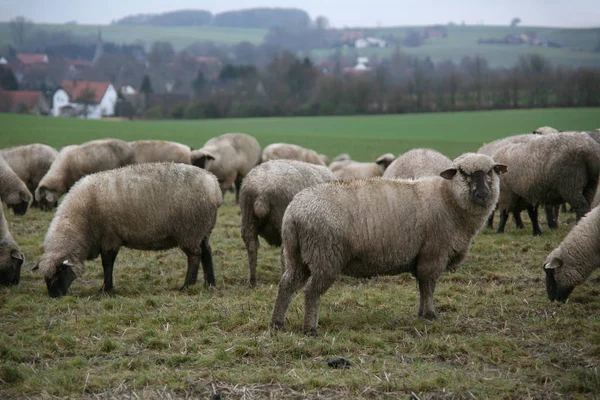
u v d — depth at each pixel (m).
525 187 15.34
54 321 9.79
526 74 103.50
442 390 7.19
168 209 11.42
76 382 7.57
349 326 9.41
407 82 106.81
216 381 7.54
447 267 9.84
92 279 12.73
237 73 129.38
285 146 26.45
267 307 10.32
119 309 10.43
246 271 13.13
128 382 7.56
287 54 126.31
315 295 9.00
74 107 124.81
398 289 11.46
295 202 9.07
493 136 66.69
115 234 11.52
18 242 15.75
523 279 11.95
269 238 12.33
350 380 7.42
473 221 9.52
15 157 22.98
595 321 9.37
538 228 16.02
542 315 9.78
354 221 8.98
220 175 23.72
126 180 11.47
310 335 9.00
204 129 78.94
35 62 181.62
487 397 6.99
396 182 9.52
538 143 15.14
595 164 14.56
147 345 8.73
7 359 8.28
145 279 12.69
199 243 11.77
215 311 10.11
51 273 11.13
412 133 72.62
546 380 7.38
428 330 9.18
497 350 8.28
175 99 122.38
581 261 10.34
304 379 7.46
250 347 8.45
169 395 7.15
